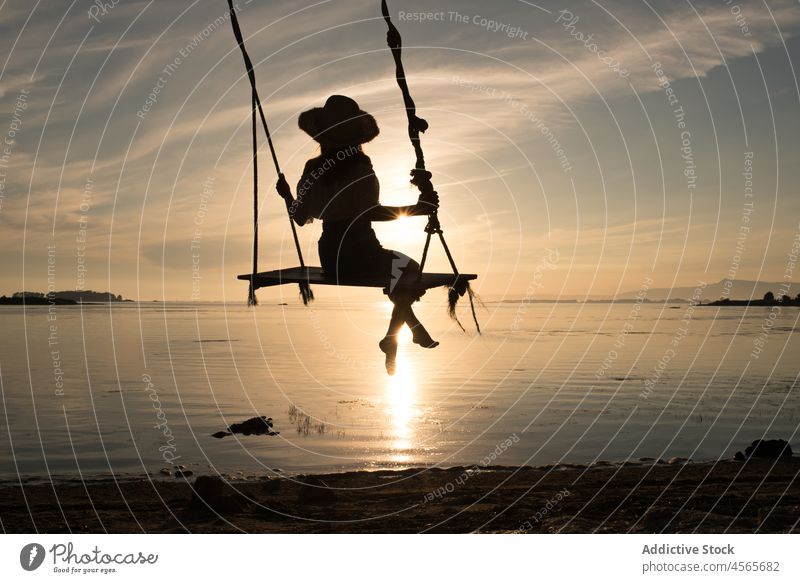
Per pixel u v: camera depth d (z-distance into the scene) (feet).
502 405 77.46
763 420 65.67
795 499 29.35
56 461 48.39
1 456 50.08
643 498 30.55
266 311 590.14
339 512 29.07
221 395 86.53
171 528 26.25
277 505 30.07
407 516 27.96
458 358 155.43
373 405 77.97
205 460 48.91
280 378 108.27
